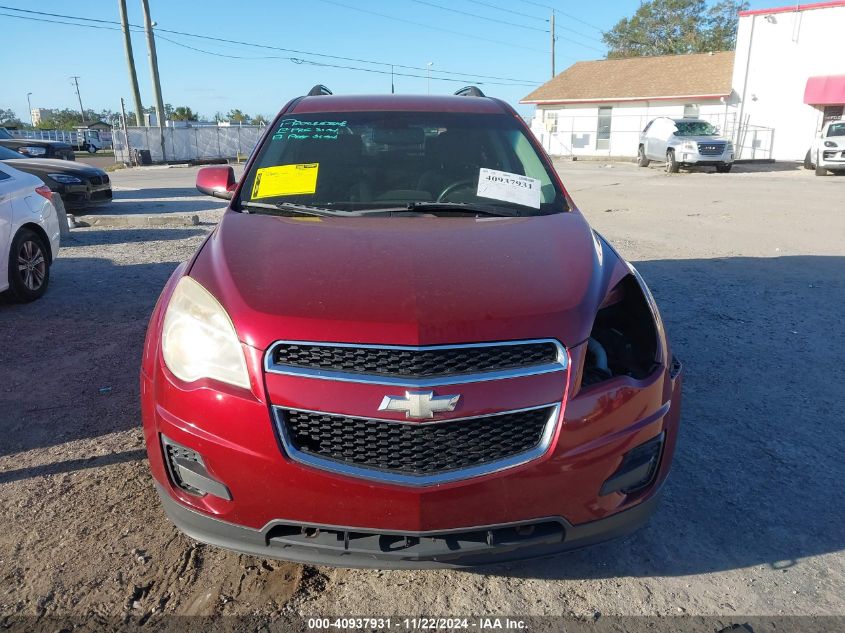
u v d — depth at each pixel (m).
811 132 28.89
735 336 5.39
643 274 7.43
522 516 2.23
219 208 13.29
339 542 2.23
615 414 2.32
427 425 2.15
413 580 2.66
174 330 2.41
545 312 2.29
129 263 7.96
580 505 2.30
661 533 2.94
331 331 2.18
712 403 4.19
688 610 2.50
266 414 2.17
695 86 31.83
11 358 4.82
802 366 4.78
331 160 3.63
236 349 2.24
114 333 5.38
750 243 9.20
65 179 11.52
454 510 2.17
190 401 2.27
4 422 3.83
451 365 2.18
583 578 2.68
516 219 3.20
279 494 2.19
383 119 3.91
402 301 2.28
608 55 62.53
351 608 2.50
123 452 3.52
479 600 2.55
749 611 2.49
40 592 2.53
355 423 2.16
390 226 3.01
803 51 28.42
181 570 2.67
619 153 34.88
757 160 29.05
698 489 3.27
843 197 14.52
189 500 2.37
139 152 30.97
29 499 3.10
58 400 4.12
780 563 2.75
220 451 2.22
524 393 2.19
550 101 35.97
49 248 6.53
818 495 3.22
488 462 2.20
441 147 3.75
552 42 48.00
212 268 2.60
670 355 2.67
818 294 6.59
